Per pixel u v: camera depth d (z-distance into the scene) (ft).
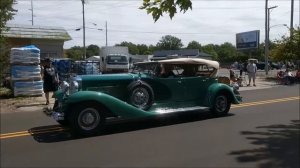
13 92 59.93
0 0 62.44
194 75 38.27
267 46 124.47
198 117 38.27
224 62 317.42
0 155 25.14
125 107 31.96
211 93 37.76
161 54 253.65
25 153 25.59
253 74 79.61
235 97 39.55
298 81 88.89
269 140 27.61
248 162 22.13
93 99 30.53
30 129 34.06
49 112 42.96
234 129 31.99
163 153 24.62
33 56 59.98
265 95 59.26
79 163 22.86
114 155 24.49
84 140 29.25
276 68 213.87
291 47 107.34
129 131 32.17
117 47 136.46
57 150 26.27
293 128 32.04
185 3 20.42
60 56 108.58
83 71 95.50
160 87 35.19
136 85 33.14
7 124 36.91
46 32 105.60
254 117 37.83
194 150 25.16
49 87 50.60
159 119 37.50
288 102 49.42
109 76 32.94
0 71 62.90
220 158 23.08
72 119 30.32
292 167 21.08
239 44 193.67
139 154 24.56
